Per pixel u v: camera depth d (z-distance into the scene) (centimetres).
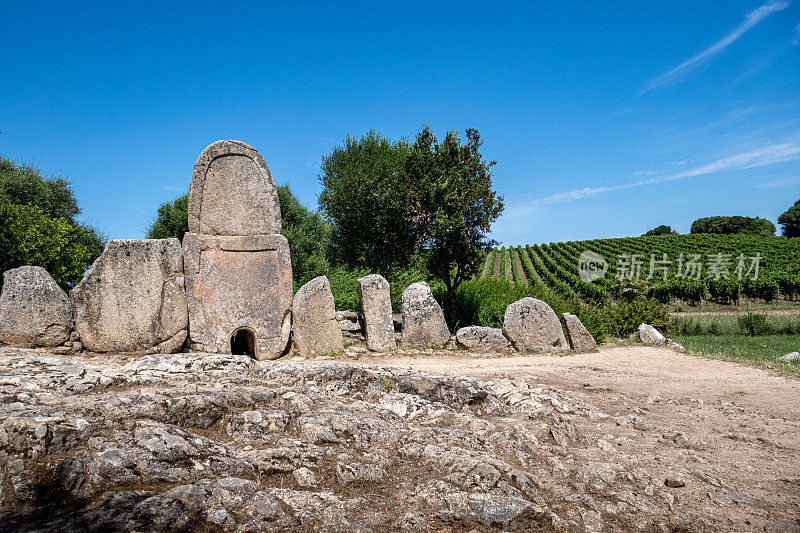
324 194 2419
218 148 1067
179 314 997
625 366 1067
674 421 638
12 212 1503
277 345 1092
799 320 2169
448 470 402
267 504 332
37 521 291
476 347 1227
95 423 380
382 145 2438
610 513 384
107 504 309
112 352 943
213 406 452
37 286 895
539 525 351
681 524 373
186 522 308
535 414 595
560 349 1245
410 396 587
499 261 6475
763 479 464
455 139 1855
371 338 1183
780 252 5016
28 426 352
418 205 1889
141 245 975
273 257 1109
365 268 2375
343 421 458
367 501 362
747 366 1093
